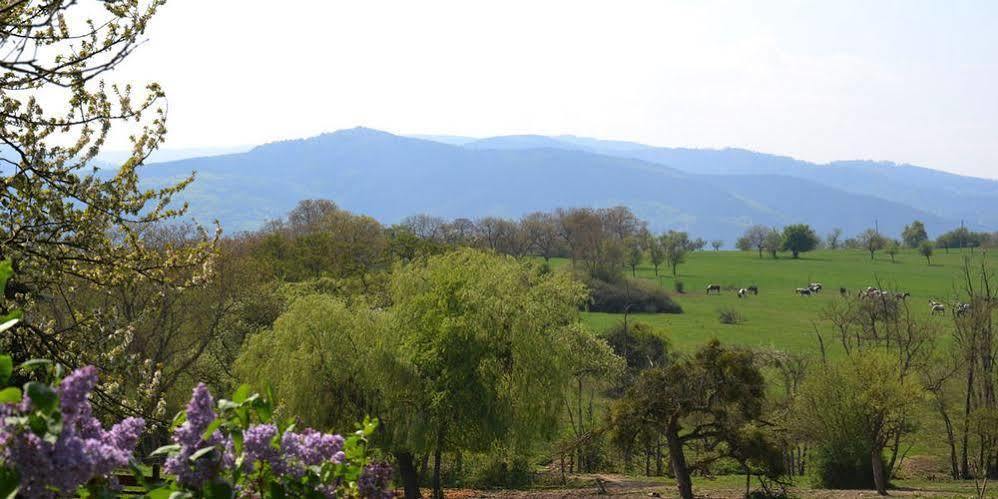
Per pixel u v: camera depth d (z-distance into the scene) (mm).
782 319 125312
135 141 12312
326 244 73938
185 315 40656
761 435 39188
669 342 70812
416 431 35500
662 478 53375
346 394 36562
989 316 59844
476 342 36000
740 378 38875
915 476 60188
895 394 45031
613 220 179375
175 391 39500
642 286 131875
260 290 47188
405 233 83375
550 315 38906
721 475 54562
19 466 3785
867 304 67562
